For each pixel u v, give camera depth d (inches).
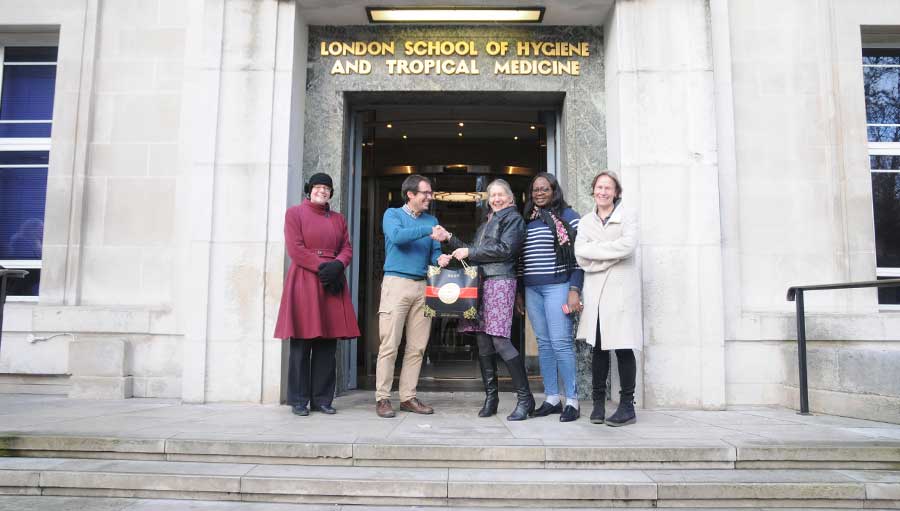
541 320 194.5
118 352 232.1
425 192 202.5
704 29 229.5
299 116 242.8
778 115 247.6
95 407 207.3
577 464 142.6
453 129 305.4
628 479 135.0
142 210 252.5
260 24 233.8
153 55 258.4
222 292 223.5
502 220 188.7
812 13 250.8
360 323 311.1
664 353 218.1
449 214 316.8
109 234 252.2
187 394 219.0
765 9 251.0
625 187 225.6
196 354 220.2
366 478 134.0
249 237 225.0
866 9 248.7
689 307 219.3
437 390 266.2
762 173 245.3
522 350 286.2
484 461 142.9
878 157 254.2
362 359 308.8
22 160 265.4
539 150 284.8
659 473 139.7
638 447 143.8
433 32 256.1
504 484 131.3
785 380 227.3
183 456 146.8
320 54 254.7
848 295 238.8
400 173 317.4
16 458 148.2
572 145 250.7
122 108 257.0
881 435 160.1
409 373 201.5
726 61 242.2
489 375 193.0
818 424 180.1
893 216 251.0
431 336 328.5
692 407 215.5
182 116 245.0
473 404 221.9
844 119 244.1
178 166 249.0
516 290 204.4
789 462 143.7
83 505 129.0
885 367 184.4
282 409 207.3
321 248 200.7
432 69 254.1
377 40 255.6
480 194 316.5
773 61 249.1
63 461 145.8
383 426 171.8
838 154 243.4
